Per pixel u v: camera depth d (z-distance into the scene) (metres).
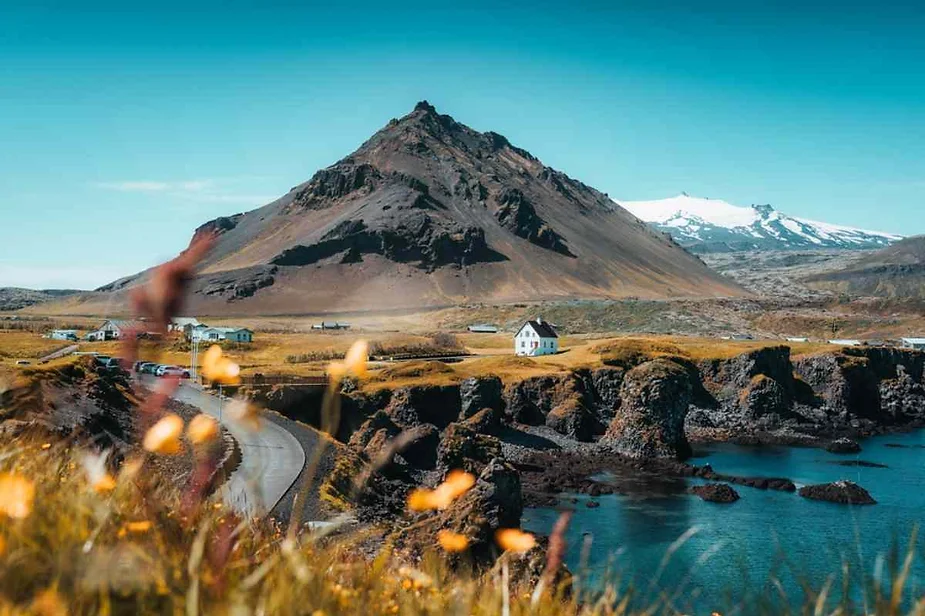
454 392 102.69
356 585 4.88
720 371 135.88
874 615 4.37
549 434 104.69
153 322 2.72
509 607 4.83
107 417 51.25
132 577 3.42
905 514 63.75
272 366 113.94
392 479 64.69
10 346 123.88
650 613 5.26
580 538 55.09
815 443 110.88
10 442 5.97
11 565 3.23
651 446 95.56
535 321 153.88
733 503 68.56
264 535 5.22
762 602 5.12
